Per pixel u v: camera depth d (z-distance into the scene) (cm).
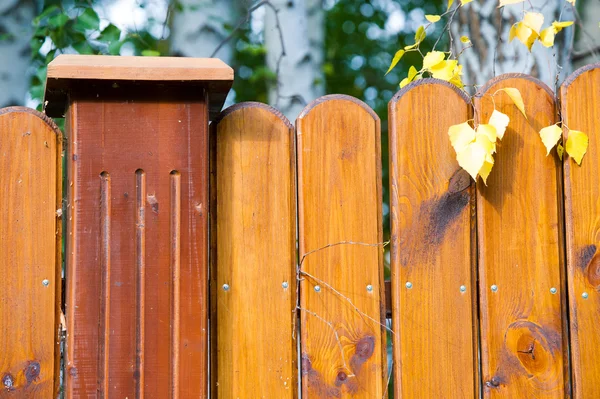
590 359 194
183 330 176
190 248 177
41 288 177
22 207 177
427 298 191
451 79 212
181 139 179
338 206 190
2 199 176
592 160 198
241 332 186
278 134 190
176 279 177
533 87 198
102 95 177
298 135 190
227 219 187
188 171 178
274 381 186
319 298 188
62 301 184
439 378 190
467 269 192
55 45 337
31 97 325
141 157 177
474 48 317
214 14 427
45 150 179
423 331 190
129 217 176
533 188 196
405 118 193
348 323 189
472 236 193
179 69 173
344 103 192
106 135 176
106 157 176
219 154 188
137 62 174
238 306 186
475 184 195
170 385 175
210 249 187
